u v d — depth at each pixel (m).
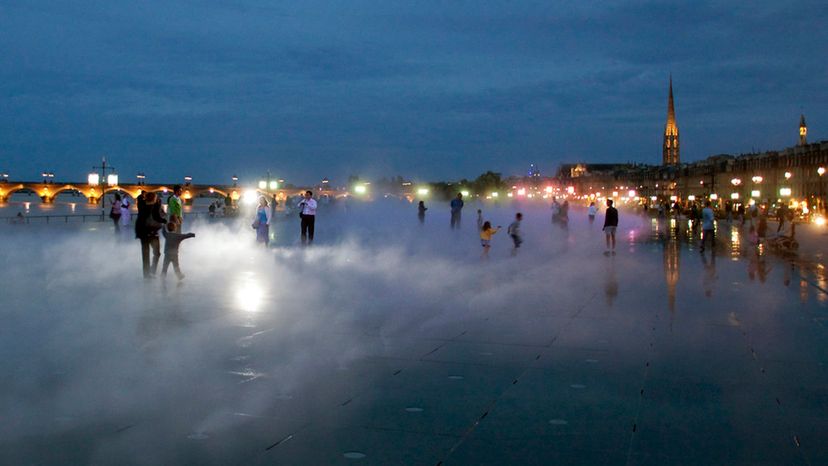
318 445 6.07
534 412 6.99
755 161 137.25
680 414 6.94
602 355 9.50
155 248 17.75
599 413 6.96
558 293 15.59
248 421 6.69
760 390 7.79
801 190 113.06
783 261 24.38
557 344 10.19
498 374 8.46
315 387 7.86
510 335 10.84
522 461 5.74
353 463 5.68
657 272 20.28
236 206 67.81
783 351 9.77
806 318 12.42
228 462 5.69
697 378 8.31
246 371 8.53
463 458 5.80
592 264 22.66
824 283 17.72
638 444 6.12
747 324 11.82
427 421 6.71
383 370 8.63
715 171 163.38
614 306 13.73
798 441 6.21
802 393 7.69
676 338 10.64
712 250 28.30
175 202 22.39
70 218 63.22
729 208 63.50
